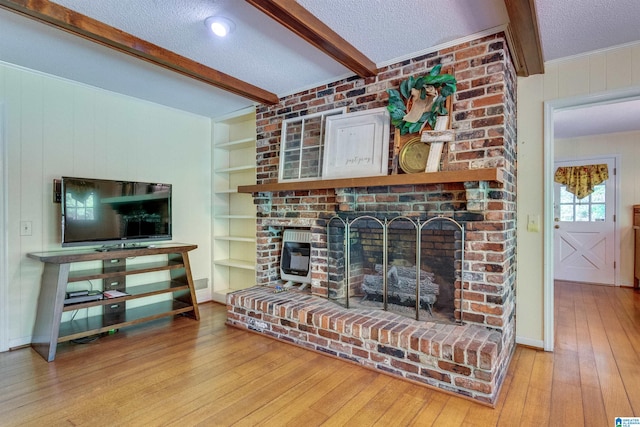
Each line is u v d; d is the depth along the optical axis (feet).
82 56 8.52
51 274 8.84
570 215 17.40
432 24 7.08
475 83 7.56
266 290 11.11
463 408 6.24
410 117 8.23
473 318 7.65
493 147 7.32
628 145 16.05
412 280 8.91
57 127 9.84
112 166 11.01
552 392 6.75
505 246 7.47
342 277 9.95
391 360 7.43
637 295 14.35
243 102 12.08
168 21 7.03
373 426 5.75
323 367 7.85
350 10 6.56
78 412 6.12
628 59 7.95
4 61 8.77
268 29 7.35
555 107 8.84
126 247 10.49
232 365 7.97
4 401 6.47
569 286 16.11
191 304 11.39
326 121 9.92
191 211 13.29
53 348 8.27
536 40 7.13
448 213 7.93
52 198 9.73
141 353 8.65
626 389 6.83
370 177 8.34
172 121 12.69
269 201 11.59
